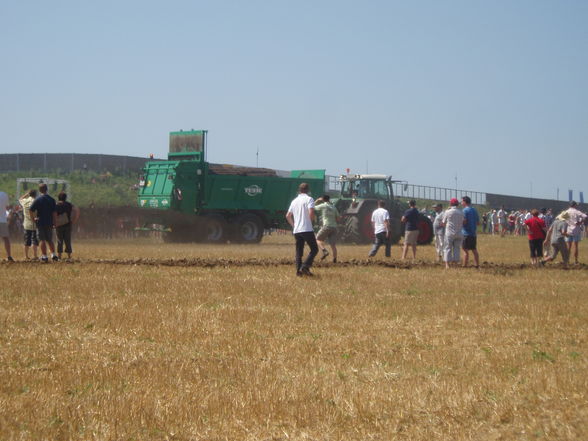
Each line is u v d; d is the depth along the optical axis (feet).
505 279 83.25
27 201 98.84
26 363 38.17
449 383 34.81
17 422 28.94
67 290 64.75
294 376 36.40
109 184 248.93
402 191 172.76
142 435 28.14
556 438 27.78
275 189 164.55
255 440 27.86
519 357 40.81
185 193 154.20
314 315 54.19
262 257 107.96
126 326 48.26
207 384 34.83
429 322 52.54
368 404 31.42
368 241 161.89
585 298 67.15
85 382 34.73
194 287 67.97
